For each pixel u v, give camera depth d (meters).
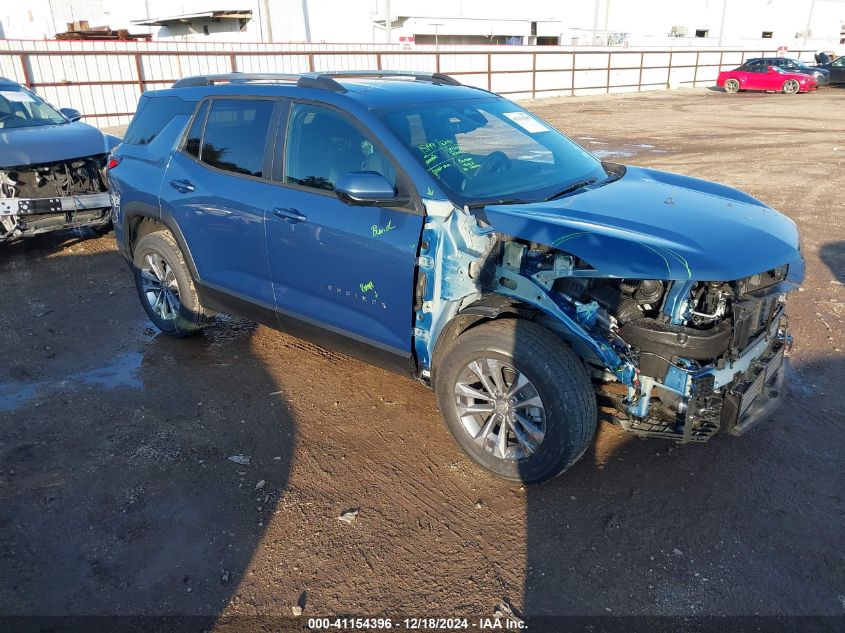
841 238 7.49
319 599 2.72
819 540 2.98
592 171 4.07
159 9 34.88
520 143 4.03
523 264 3.21
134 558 2.95
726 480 3.40
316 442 3.81
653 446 3.70
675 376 2.92
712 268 2.75
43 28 37.06
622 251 2.83
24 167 7.12
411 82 4.29
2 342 5.21
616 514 3.17
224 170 4.28
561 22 40.66
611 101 28.39
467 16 36.75
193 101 4.62
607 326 3.09
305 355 4.93
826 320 5.31
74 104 19.73
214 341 5.20
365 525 3.13
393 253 3.38
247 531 3.10
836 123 18.22
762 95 29.61
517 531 3.08
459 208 3.23
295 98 3.97
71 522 3.16
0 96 7.96
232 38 31.86
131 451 3.73
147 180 4.78
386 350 3.63
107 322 5.60
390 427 3.96
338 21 32.81
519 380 3.15
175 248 4.80
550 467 3.16
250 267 4.20
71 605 2.70
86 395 4.36
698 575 2.80
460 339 3.31
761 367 3.24
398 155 3.43
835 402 4.10
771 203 9.19
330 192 3.70
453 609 2.66
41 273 6.97
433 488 3.40
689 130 17.50
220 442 3.81
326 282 3.77
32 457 3.68
